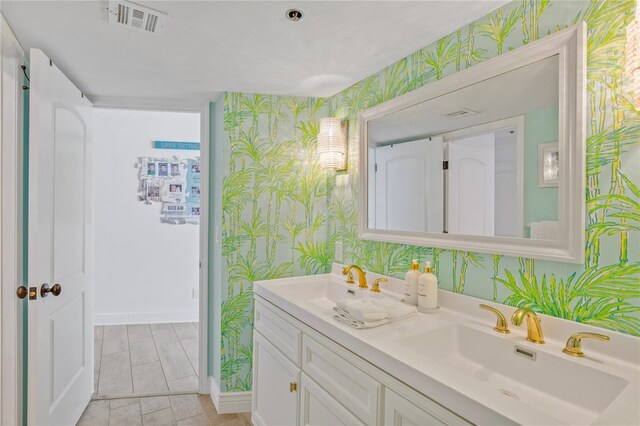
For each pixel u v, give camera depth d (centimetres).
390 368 107
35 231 155
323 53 171
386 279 179
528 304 123
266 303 192
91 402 235
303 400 153
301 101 238
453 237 149
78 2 130
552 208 115
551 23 117
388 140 185
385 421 109
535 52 119
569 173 110
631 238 99
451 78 148
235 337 228
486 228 136
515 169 126
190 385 261
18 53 159
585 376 99
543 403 103
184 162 405
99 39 158
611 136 102
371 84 198
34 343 156
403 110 175
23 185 174
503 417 77
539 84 119
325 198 244
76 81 211
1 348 151
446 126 152
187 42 160
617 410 78
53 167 173
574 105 109
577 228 108
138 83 213
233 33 151
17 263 163
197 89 223
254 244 230
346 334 126
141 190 394
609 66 103
